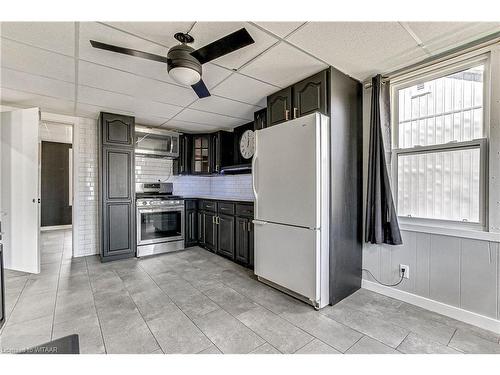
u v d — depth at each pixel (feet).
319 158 6.87
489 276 5.99
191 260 11.46
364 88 8.30
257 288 8.39
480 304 6.11
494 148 5.93
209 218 13.06
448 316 6.57
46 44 5.73
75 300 7.41
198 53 5.24
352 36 5.56
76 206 11.79
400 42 5.84
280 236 7.87
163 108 10.48
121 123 11.37
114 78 7.52
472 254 6.24
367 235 7.79
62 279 9.03
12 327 6.00
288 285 7.61
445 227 6.73
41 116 10.92
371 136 7.69
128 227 11.61
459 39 5.78
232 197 14.55
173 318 6.48
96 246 12.32
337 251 7.41
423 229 7.06
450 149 6.75
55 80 7.66
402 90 7.75
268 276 8.33
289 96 8.20
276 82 7.98
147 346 5.36
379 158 7.53
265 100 9.55
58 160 18.93
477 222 6.26
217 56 5.36
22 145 9.70
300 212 7.24
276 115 8.67
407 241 7.43
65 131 15.49
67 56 6.26
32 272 9.58
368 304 7.29
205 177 16.34
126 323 6.23
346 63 6.88
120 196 11.37
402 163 7.72
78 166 11.82
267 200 8.37
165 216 12.75
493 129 5.93
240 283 8.82
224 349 5.29
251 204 10.22
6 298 7.50
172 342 5.50
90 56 6.27
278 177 7.95
